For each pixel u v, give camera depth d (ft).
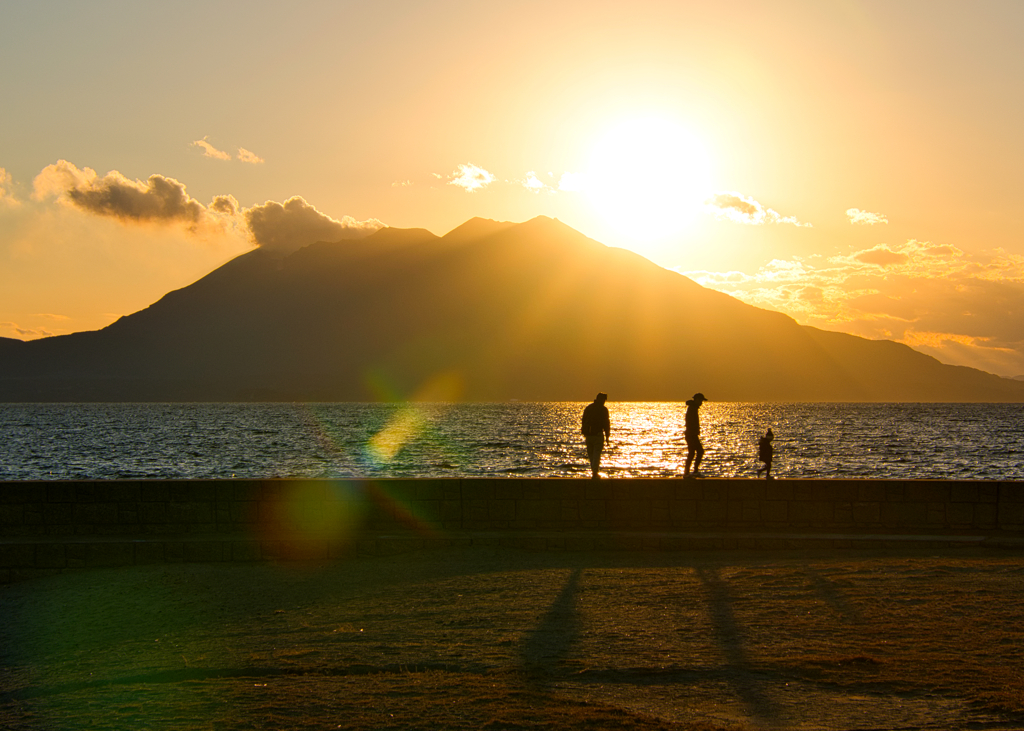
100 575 45.27
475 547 49.01
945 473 150.92
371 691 24.08
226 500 51.44
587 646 28.53
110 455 205.46
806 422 453.58
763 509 51.55
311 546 48.03
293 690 24.40
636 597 35.65
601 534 49.37
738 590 36.55
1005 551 46.57
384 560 46.70
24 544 47.55
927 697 23.08
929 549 47.24
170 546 47.91
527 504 51.75
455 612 34.09
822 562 42.91
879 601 34.04
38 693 25.88
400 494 51.78
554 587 38.09
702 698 23.31
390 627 32.09
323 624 33.27
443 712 22.16
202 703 23.43
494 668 26.22
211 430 357.00
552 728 20.92
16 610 39.99
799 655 27.04
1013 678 24.40
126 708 23.32
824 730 20.89
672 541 48.49
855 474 147.84
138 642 32.60
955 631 29.53
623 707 22.62
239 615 36.09
